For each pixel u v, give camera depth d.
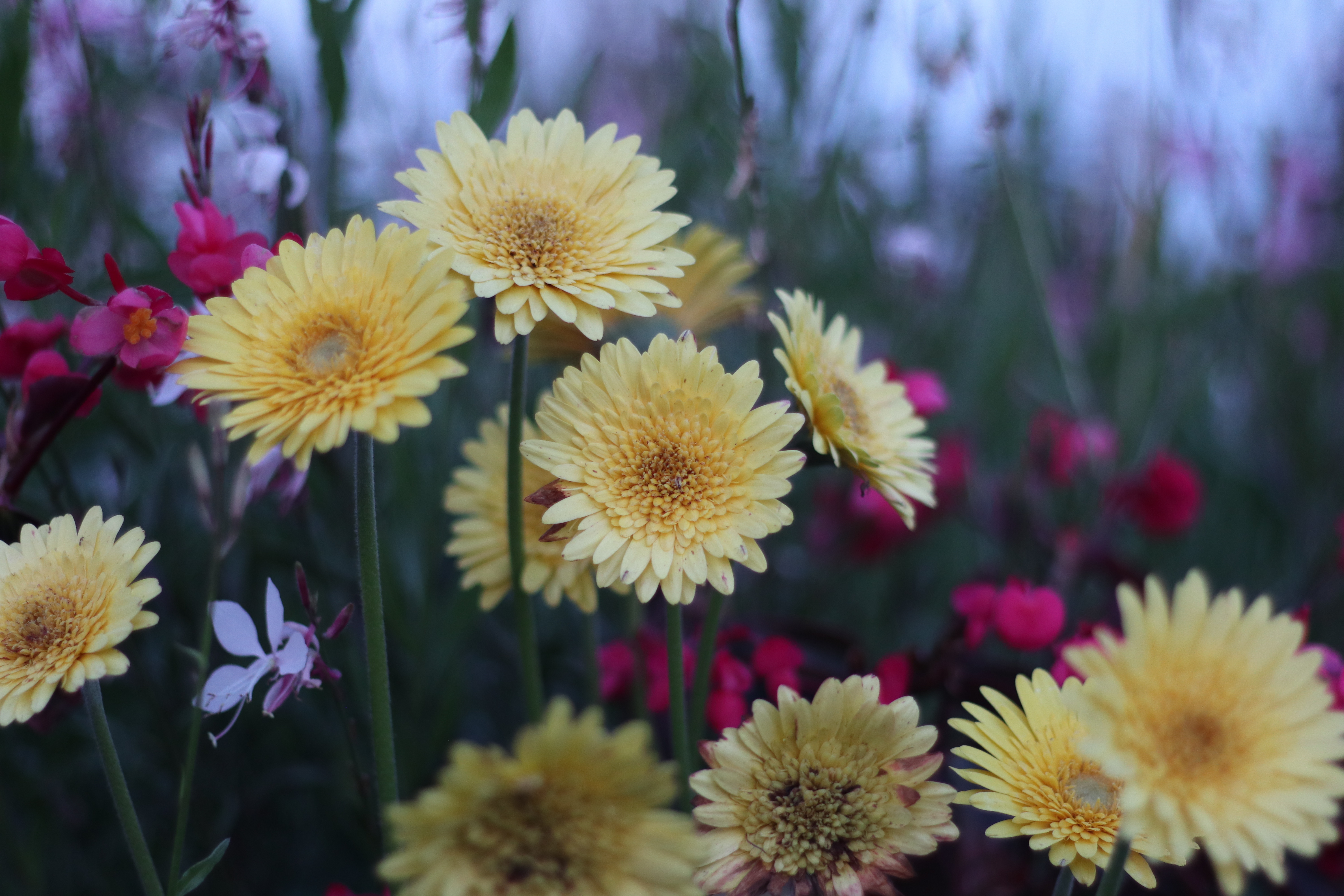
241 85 0.61
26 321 0.55
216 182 0.79
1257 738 0.40
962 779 0.59
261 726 0.68
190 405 0.55
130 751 0.65
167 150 0.88
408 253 0.45
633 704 0.64
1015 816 0.45
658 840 0.40
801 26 0.79
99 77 0.75
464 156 0.50
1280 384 0.91
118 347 0.47
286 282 0.47
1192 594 0.41
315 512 0.70
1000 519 0.75
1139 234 0.87
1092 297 1.02
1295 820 0.40
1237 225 0.96
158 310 0.48
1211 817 0.39
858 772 0.45
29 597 0.45
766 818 0.45
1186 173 0.94
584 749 0.39
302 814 0.71
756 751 0.45
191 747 0.49
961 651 0.58
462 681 0.67
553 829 0.40
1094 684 0.40
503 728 0.73
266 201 0.62
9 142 0.61
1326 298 0.95
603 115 1.10
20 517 0.52
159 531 0.64
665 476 0.47
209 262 0.51
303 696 0.66
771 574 0.78
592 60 0.84
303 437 0.44
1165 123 0.90
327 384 0.44
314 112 0.73
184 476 0.70
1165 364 0.88
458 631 0.62
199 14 0.59
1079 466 0.80
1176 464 0.74
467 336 0.43
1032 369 1.02
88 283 0.65
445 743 0.65
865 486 0.52
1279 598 0.79
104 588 0.45
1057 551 0.71
